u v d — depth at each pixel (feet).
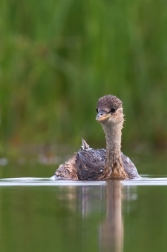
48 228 28.30
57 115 63.05
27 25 61.77
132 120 64.54
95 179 44.16
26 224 29.12
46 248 25.32
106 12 62.59
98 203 33.42
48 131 62.90
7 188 39.47
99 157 47.01
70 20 62.75
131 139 65.36
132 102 64.18
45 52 62.08
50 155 60.64
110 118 44.09
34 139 62.23
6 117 60.39
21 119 62.08
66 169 45.60
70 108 63.72
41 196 35.88
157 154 62.13
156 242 25.94
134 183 41.55
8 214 31.09
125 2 62.80
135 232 27.48
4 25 60.23
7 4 60.34
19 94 61.57
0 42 60.29
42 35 61.87
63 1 62.18
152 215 30.48
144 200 34.12
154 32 63.82
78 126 63.41
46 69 62.34
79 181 43.19
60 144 63.21
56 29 62.13
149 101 64.54
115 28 62.69
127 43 63.00
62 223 29.12
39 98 62.59
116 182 42.16
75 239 26.53
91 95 63.00
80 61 63.10
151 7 63.57
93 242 26.00
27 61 61.72
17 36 61.16
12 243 26.07
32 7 61.36
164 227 28.27
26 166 53.01
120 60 63.05
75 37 62.80
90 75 62.90
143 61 63.67
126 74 63.67
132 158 58.75
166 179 43.75
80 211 31.48
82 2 62.39
